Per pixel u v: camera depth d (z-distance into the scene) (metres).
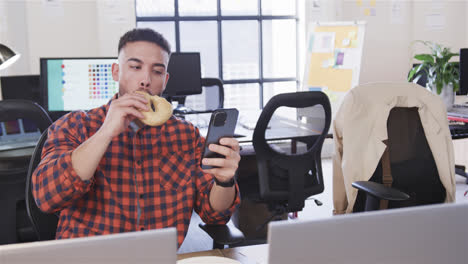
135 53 1.35
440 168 2.12
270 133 2.85
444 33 6.36
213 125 1.17
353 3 6.07
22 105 2.07
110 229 1.34
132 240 0.58
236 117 1.18
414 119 2.16
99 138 1.17
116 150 1.38
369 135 2.16
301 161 2.71
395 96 2.15
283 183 2.73
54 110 3.07
